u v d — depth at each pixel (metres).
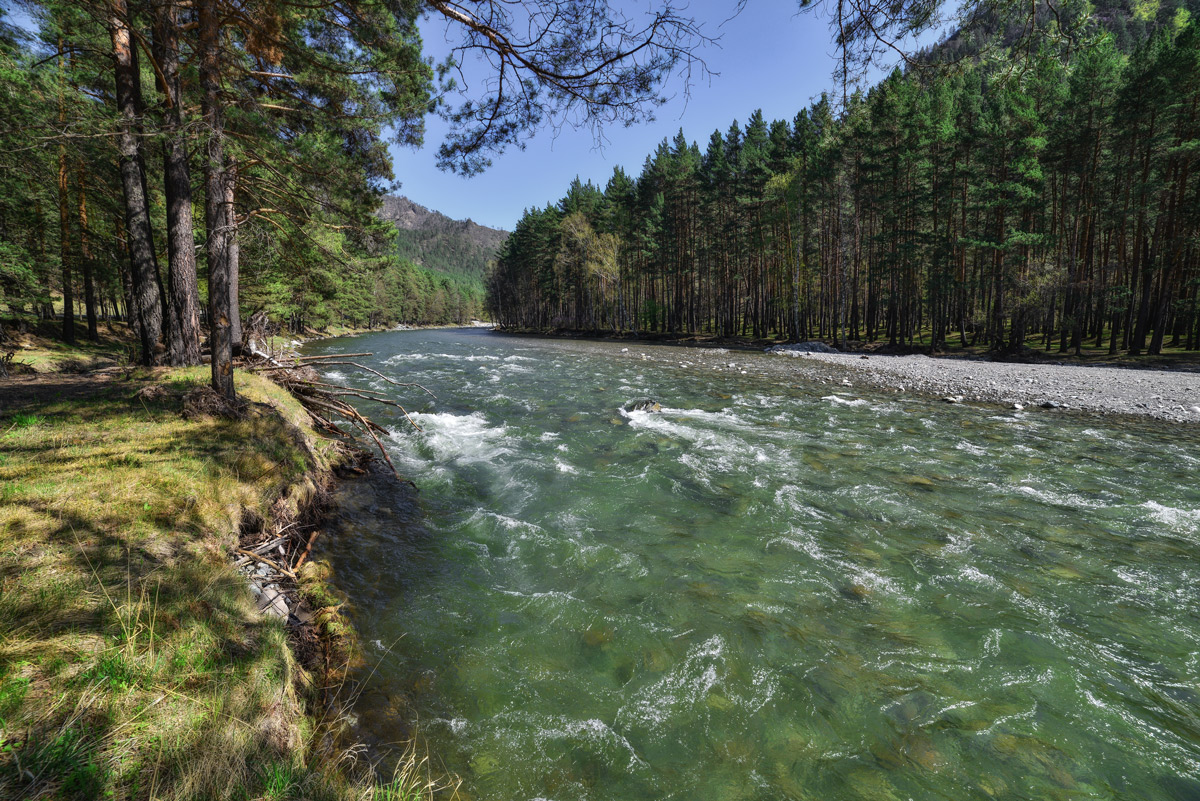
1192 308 26.08
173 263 9.88
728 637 4.62
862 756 3.41
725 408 15.02
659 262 54.59
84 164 16.45
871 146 32.84
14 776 1.92
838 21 2.86
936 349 33.19
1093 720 3.71
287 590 4.85
